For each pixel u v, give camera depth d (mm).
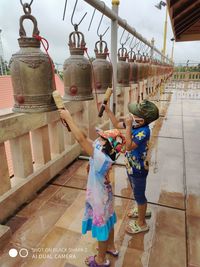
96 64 2143
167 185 3328
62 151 3797
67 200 2975
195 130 6137
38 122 3086
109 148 1718
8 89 7379
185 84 19875
